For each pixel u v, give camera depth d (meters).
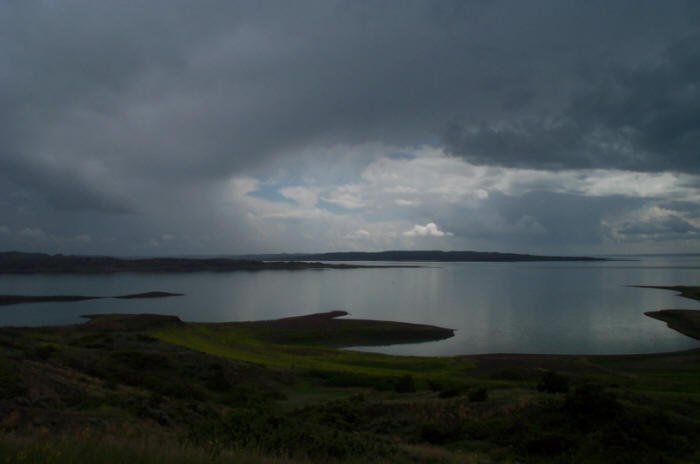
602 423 16.86
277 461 9.12
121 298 109.38
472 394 21.45
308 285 148.50
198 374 28.70
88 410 15.55
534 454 15.55
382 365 41.03
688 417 19.14
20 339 29.52
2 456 7.12
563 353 52.00
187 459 7.89
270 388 29.47
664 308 89.50
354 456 12.41
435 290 130.50
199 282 159.38
